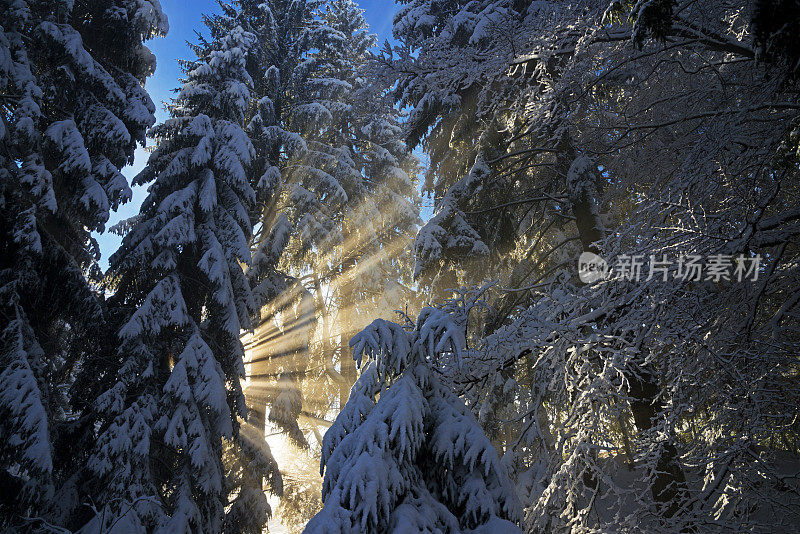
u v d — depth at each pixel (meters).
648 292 4.24
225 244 12.45
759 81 4.57
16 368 8.90
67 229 12.02
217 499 10.65
